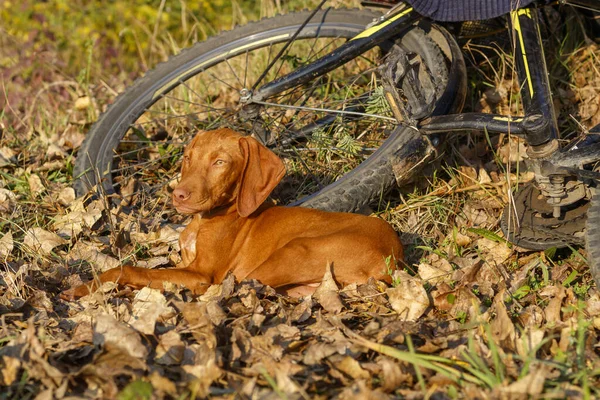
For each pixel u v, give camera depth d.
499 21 2.99
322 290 2.62
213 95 3.40
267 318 2.55
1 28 4.25
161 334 2.49
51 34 4.48
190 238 2.74
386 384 2.36
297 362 2.43
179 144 3.08
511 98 3.20
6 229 2.92
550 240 2.71
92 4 4.90
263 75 2.92
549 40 3.29
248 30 3.07
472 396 2.33
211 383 2.38
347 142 2.95
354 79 3.14
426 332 2.51
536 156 2.65
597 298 2.60
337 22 3.04
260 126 2.91
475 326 2.50
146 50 4.64
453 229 2.82
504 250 2.78
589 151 2.59
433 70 2.90
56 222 2.90
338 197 2.82
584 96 3.21
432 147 2.83
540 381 2.31
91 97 3.47
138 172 3.06
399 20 2.90
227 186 2.68
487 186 2.97
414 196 2.95
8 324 2.53
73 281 2.70
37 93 3.74
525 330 2.49
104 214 2.91
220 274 2.71
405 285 2.58
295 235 2.70
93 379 2.36
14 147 3.30
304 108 2.86
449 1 2.86
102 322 2.45
